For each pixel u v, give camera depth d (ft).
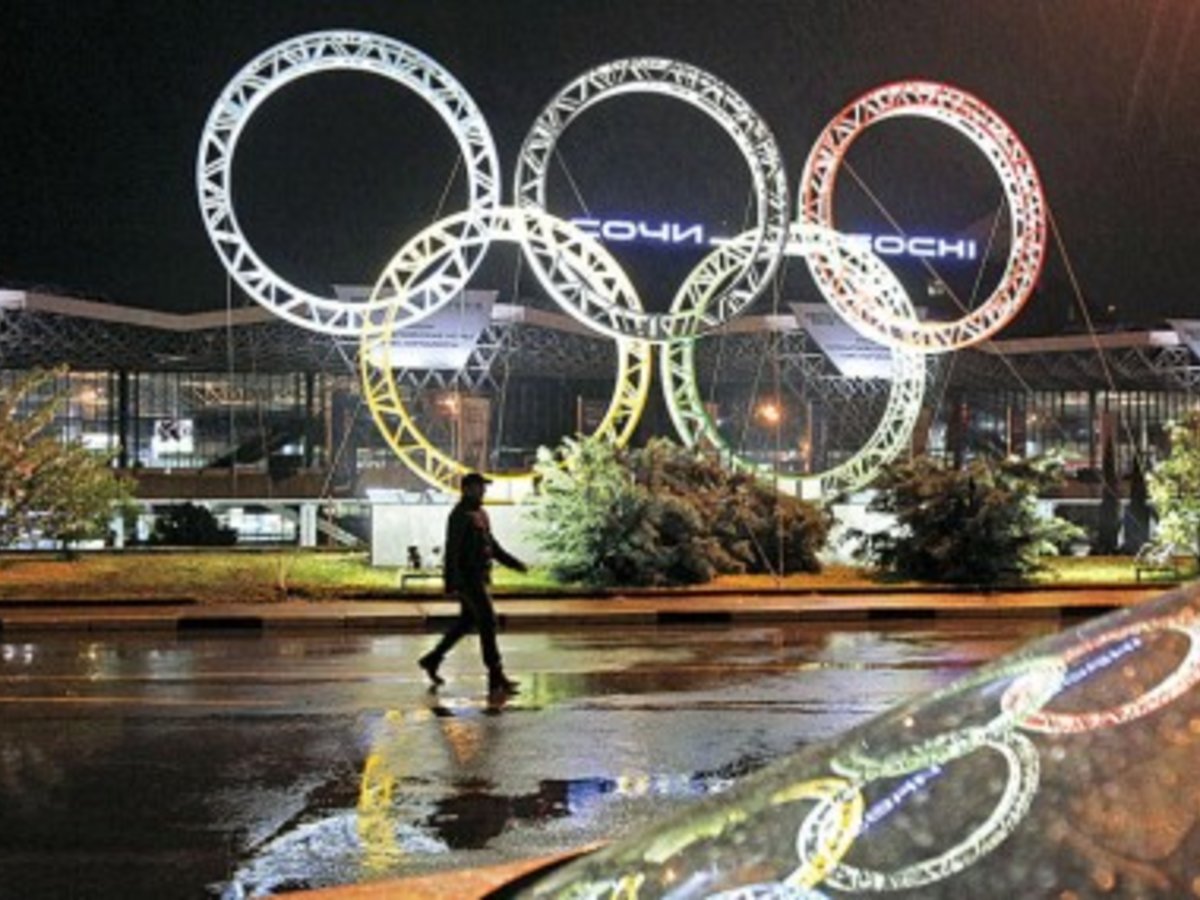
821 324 216.13
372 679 53.67
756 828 9.39
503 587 91.04
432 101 122.21
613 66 116.16
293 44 119.14
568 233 119.96
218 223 119.34
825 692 49.75
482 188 123.65
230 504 207.10
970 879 8.42
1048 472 102.89
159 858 27.86
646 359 126.00
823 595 89.86
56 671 56.34
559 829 30.25
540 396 269.23
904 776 9.08
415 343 194.08
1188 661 8.89
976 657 60.34
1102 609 83.56
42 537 107.04
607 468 96.63
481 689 50.80
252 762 37.35
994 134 133.08
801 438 234.79
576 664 58.13
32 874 26.61
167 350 216.95
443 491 119.75
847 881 8.75
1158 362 233.35
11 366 220.02
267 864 27.43
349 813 31.71
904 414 142.31
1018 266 133.69
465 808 32.14
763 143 115.85
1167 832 8.11
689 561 95.76
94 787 34.27
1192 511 107.24
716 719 43.93
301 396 261.85
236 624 74.49
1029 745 8.81
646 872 9.58
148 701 47.93
